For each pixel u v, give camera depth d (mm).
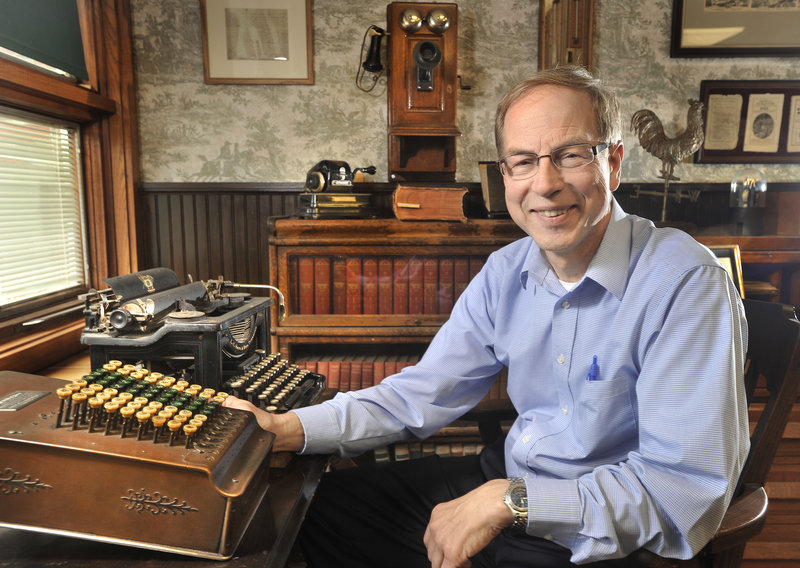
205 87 3131
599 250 1407
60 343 2373
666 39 3182
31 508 1015
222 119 3154
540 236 1391
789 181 3307
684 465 1197
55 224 2623
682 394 1238
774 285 2920
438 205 2588
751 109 3221
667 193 3025
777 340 1438
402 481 1709
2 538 1062
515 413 1865
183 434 1099
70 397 1093
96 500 1013
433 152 3160
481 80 3182
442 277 2623
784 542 2539
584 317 1455
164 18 3064
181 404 1156
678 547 1203
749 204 3146
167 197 3184
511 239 2582
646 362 1312
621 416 1400
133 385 1229
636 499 1192
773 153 3262
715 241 2715
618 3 3148
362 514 1573
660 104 3225
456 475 1747
